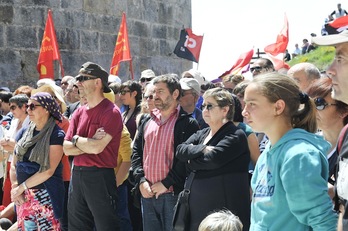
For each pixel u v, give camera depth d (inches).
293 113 132.6
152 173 225.3
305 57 1074.1
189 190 198.1
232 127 198.8
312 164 122.7
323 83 165.3
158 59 592.1
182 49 515.8
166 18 601.3
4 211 297.7
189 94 276.4
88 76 235.6
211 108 199.2
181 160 202.5
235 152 193.9
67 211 267.1
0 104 389.7
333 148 164.1
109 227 235.1
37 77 497.4
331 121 164.6
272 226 128.2
